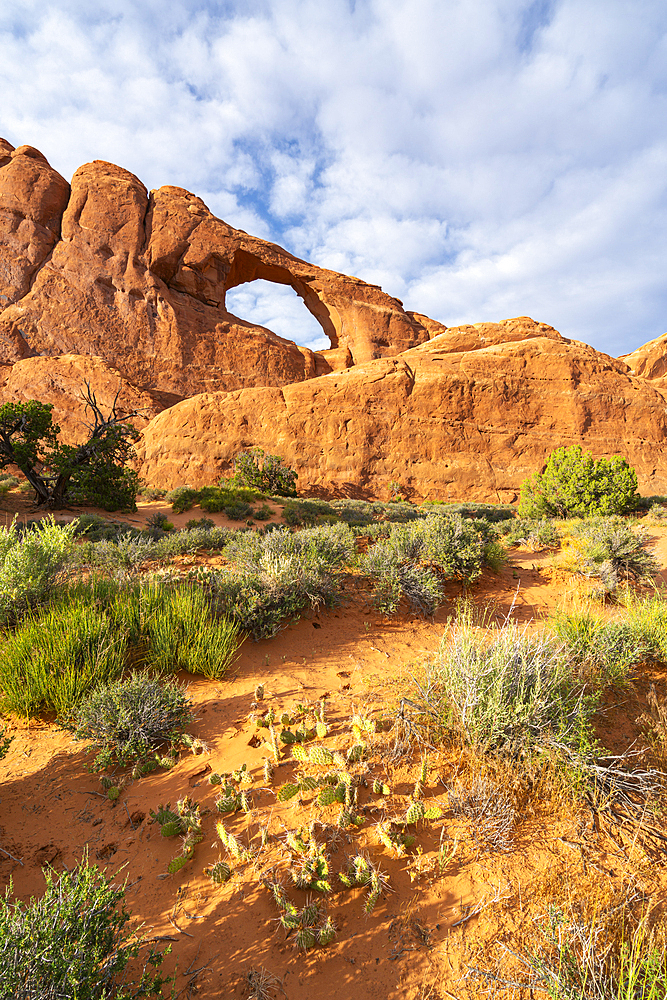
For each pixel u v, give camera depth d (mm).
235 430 44469
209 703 3814
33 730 3504
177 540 10047
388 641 5230
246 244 62812
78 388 46000
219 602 5363
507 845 2293
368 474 46031
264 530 11461
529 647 3316
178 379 54062
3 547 5828
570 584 7551
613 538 8328
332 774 2670
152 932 1945
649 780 2637
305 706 3666
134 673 3758
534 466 48188
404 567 6484
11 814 2682
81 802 2777
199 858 2312
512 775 2656
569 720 2910
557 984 1602
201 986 1740
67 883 1755
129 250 54938
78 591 5453
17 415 18078
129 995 1554
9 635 4418
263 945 1888
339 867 2160
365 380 47906
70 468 18594
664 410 52031
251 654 4770
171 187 60938
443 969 1770
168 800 2734
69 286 51844
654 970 1594
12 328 49125
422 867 2172
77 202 54500
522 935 1876
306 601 5793
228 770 2949
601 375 52031
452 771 2801
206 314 58938
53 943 1521
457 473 46844
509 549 10648
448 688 3219
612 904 1983
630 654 3926
